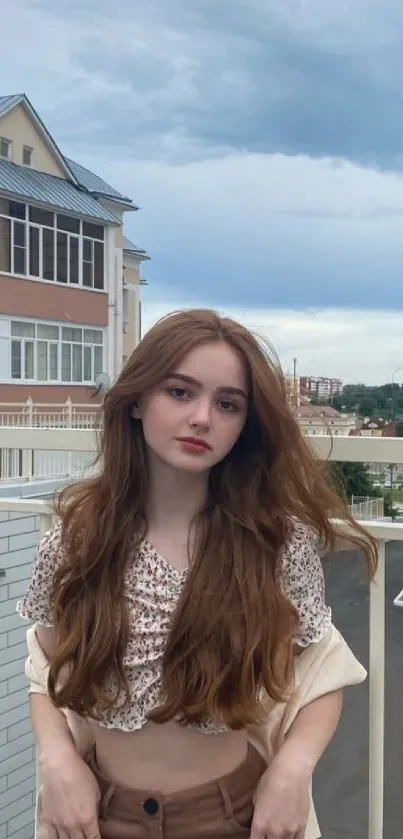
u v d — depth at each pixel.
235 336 1.31
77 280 22.25
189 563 1.33
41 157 22.16
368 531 1.48
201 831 1.29
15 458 9.14
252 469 1.37
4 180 20.02
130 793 1.31
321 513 1.38
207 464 1.30
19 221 20.39
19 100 21.33
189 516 1.37
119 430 1.38
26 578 7.01
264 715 1.31
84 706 1.31
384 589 1.50
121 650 1.29
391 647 2.76
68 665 1.33
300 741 1.30
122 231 24.22
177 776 1.31
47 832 1.35
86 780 1.31
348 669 1.36
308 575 1.36
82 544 1.36
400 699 2.88
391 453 1.47
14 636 6.76
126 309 27.77
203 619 1.26
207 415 1.29
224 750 1.31
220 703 1.25
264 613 1.28
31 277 20.77
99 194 23.11
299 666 1.37
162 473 1.36
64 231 21.72
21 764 6.72
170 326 1.31
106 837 1.32
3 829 6.45
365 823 2.10
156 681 1.28
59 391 21.52
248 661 1.25
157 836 1.29
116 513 1.37
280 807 1.23
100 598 1.32
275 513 1.35
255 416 1.34
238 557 1.31
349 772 2.15
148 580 1.33
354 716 2.15
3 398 19.83
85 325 22.53
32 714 1.43
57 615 1.37
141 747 1.31
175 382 1.29
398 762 2.77
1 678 6.62
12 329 20.34
